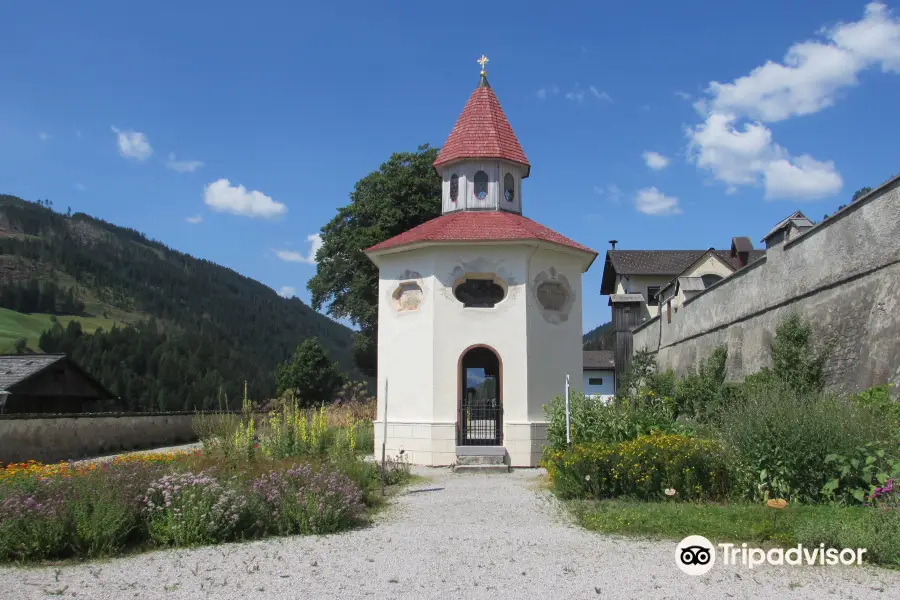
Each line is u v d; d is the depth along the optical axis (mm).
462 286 20000
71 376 32625
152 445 28875
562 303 19953
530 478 16203
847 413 11797
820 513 9844
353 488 11586
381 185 36875
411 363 19188
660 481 11992
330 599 7039
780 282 21266
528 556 8609
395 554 8781
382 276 20203
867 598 7016
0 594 7316
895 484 9859
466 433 19031
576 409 15375
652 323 37844
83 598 7180
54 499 9531
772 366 20891
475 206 21531
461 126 22203
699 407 19000
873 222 16531
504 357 18750
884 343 15484
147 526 9672
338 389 47375
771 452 11344
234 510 9852
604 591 7238
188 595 7223
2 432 20641
